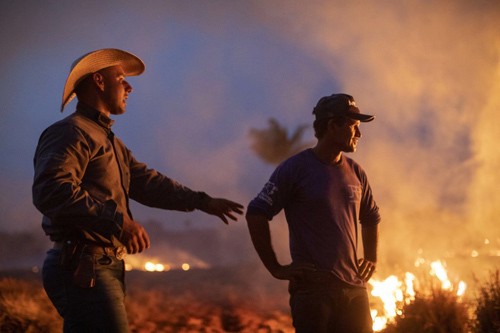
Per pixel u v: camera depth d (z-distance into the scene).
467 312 5.41
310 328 3.72
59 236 3.43
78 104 3.74
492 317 5.21
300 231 3.84
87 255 3.40
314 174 3.86
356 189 3.95
